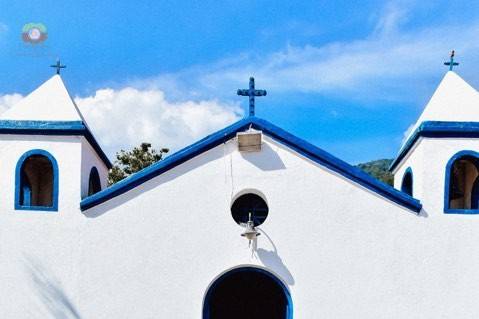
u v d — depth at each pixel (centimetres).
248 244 972
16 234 998
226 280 1030
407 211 975
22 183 1029
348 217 973
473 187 1132
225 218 978
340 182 978
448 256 969
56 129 1006
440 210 977
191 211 980
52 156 1011
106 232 987
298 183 978
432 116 1012
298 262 966
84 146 1038
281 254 967
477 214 974
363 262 966
